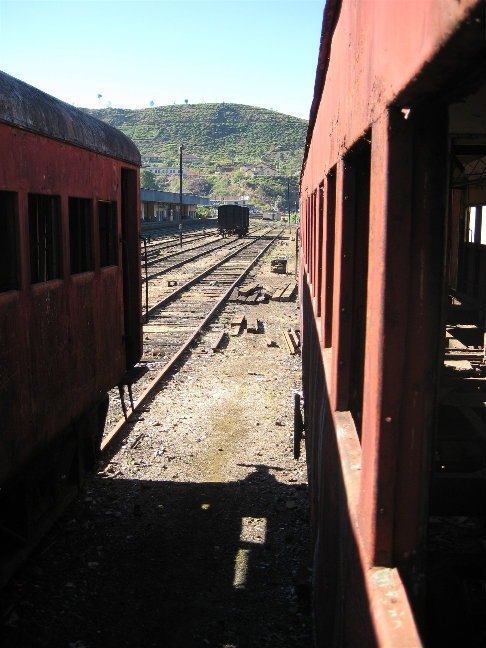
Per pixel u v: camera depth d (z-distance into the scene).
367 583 1.80
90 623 4.62
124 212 7.46
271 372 11.80
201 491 6.80
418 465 1.76
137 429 8.56
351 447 2.60
